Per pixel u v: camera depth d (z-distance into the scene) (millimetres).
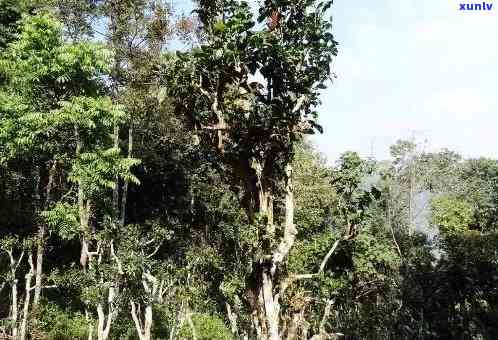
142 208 26891
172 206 26375
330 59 8008
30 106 14031
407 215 34531
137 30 18172
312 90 7906
